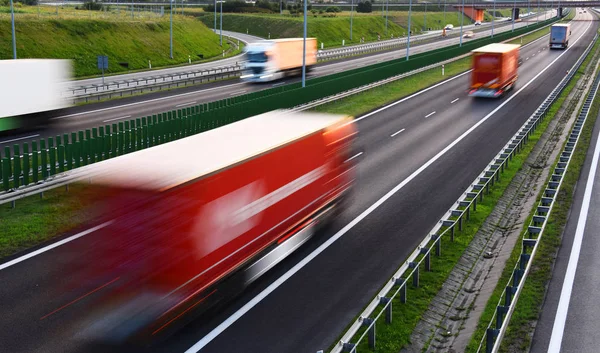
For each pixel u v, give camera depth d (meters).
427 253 17.58
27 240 19.28
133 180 12.68
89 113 41.91
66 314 14.71
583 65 75.62
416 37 133.50
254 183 15.59
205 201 13.53
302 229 19.05
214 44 91.88
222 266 14.37
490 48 53.16
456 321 15.28
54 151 24.23
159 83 54.31
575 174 26.95
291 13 138.75
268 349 13.46
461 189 25.53
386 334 14.20
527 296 15.30
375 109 45.00
